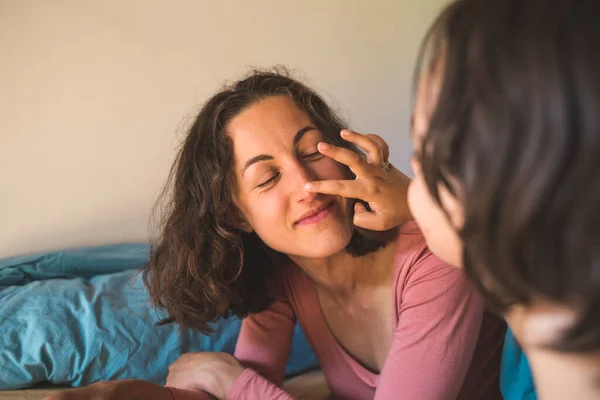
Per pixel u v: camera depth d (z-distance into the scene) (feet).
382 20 6.61
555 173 0.95
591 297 1.01
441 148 1.12
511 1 1.02
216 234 2.93
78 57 5.62
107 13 5.60
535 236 1.02
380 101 6.89
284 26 6.28
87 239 6.08
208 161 2.77
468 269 1.24
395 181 2.41
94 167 5.94
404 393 2.43
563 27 0.94
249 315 3.40
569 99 0.93
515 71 0.98
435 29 1.20
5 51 5.37
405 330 2.52
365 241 2.73
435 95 1.20
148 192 6.16
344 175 2.69
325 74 6.61
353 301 3.01
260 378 2.92
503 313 1.35
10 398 3.73
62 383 4.01
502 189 1.02
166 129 6.07
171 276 3.09
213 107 2.77
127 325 4.24
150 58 5.85
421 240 2.63
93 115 5.80
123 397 2.67
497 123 1.00
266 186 2.59
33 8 5.37
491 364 3.00
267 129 2.59
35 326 4.12
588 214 0.94
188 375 3.12
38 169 5.75
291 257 2.97
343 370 3.23
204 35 5.99
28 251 5.90
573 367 1.28
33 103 5.57
